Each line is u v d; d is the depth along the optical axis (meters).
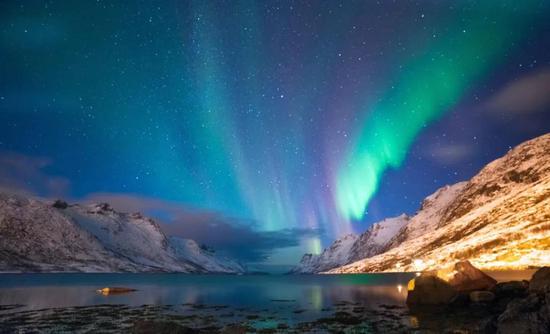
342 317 43.88
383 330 34.62
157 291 96.94
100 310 53.03
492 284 49.25
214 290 102.88
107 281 165.38
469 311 43.22
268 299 71.88
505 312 26.17
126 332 35.75
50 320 43.16
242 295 83.31
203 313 50.53
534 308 25.11
